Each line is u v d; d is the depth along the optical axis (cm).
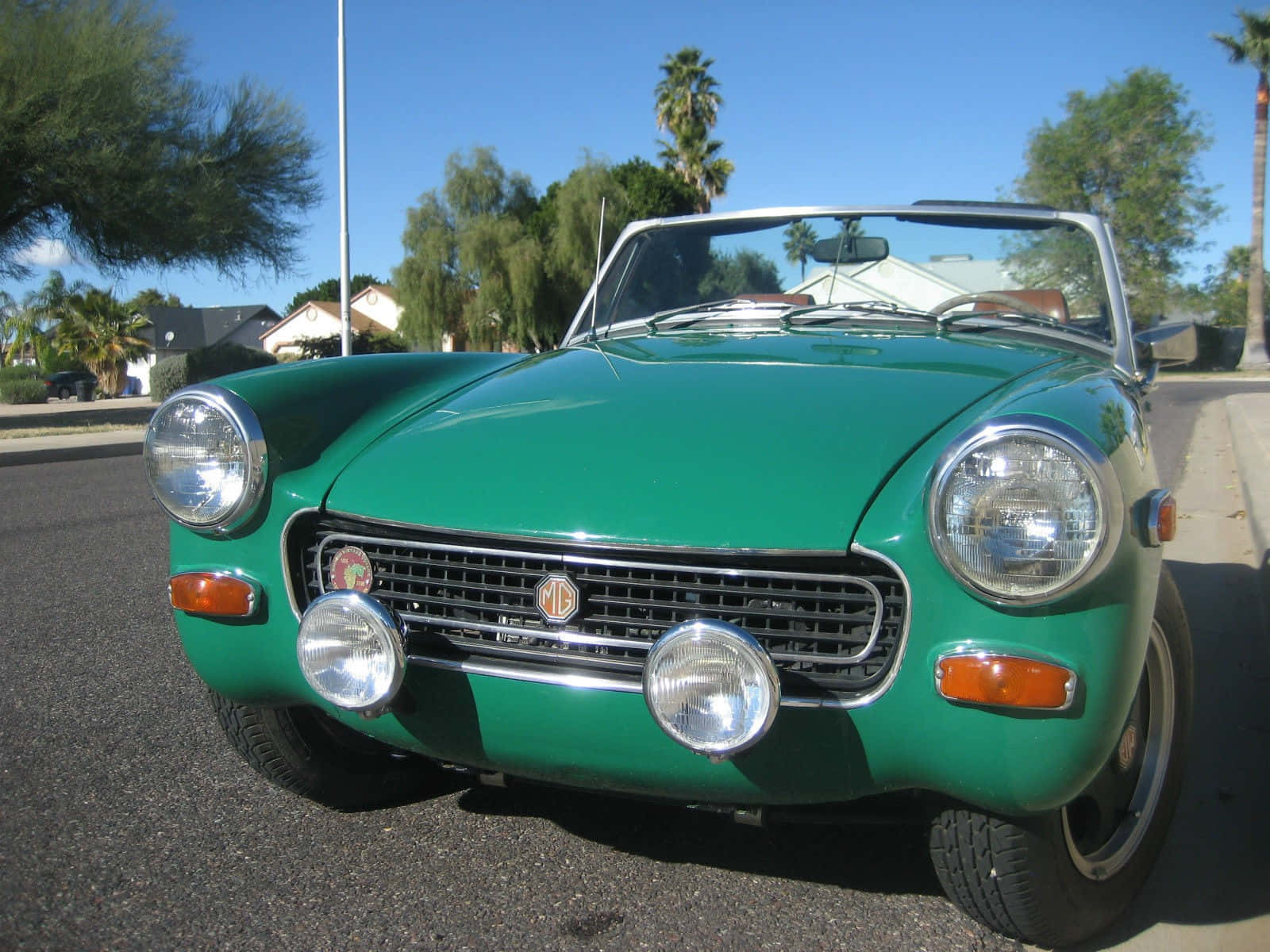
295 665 208
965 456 166
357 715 200
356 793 251
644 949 196
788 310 296
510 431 214
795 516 179
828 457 189
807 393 215
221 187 1903
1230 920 214
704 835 242
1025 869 184
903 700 171
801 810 197
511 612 191
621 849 235
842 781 178
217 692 223
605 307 336
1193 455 1002
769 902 213
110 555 556
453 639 194
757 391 218
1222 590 466
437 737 196
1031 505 162
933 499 167
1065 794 170
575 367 254
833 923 205
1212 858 240
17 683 343
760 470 188
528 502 192
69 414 1961
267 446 208
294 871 224
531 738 188
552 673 185
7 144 1708
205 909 209
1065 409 177
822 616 176
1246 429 1110
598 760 185
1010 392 207
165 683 344
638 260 341
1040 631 165
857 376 225
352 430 226
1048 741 166
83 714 315
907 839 241
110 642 390
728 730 169
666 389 225
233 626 211
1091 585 163
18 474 992
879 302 304
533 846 236
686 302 330
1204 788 276
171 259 1962
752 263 331
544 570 189
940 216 321
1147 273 3316
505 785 212
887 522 174
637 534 182
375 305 6153
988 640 166
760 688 168
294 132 2073
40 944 195
